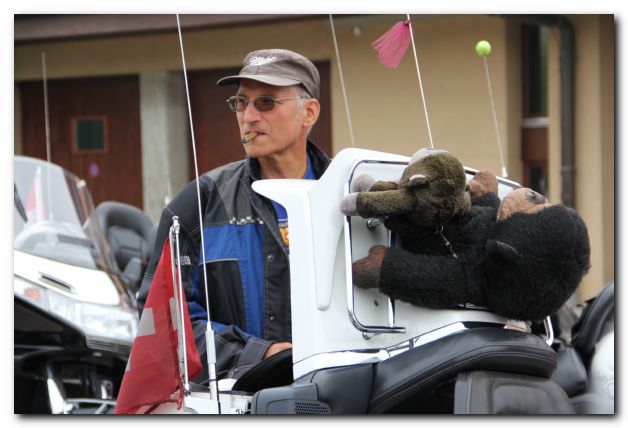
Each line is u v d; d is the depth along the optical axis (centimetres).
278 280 442
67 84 1564
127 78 1525
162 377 396
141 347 396
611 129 1148
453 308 364
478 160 1230
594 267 1142
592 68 1142
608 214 1147
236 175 458
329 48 1320
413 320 371
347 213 364
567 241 354
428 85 1252
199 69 1455
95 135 1553
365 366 368
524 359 355
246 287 442
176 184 1488
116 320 732
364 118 1297
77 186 857
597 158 1145
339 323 372
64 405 672
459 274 360
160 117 1478
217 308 446
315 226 374
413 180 352
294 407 365
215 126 1469
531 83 1222
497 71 1211
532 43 1218
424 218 356
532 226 355
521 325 383
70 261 777
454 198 354
